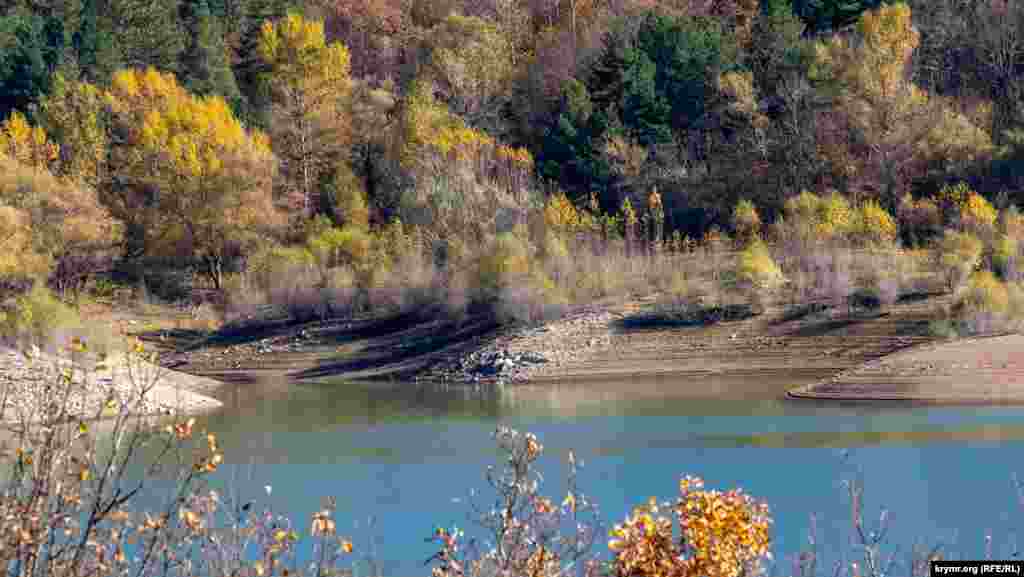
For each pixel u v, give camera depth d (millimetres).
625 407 43312
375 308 69688
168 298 81062
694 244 71750
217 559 7746
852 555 17500
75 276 77625
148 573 7293
